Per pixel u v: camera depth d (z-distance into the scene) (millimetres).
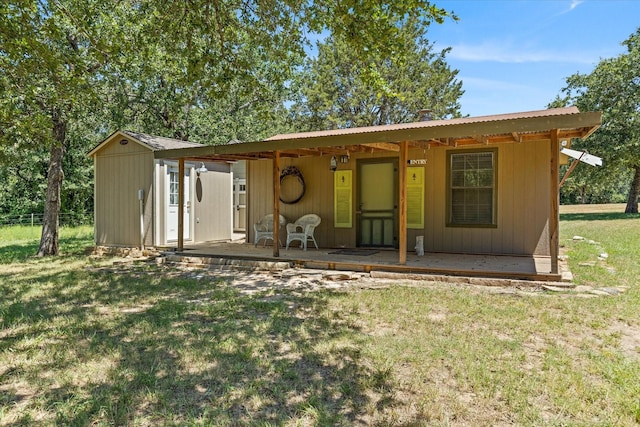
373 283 6043
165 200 9797
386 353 3318
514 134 6562
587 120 4902
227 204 11703
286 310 4633
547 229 7488
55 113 9430
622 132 19125
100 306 4957
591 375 2920
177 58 8117
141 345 3582
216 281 6391
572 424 2309
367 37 5055
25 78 5922
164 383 2859
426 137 5867
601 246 9586
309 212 9492
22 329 4059
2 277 6930
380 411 2473
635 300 4777
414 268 6387
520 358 3195
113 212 10242
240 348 3473
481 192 7938
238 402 2600
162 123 15461
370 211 8898
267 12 6488
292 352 3389
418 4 4617
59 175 10234
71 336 3822
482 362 3129
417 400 2598
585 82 20516
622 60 19406
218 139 16516
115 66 9016
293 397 2654
